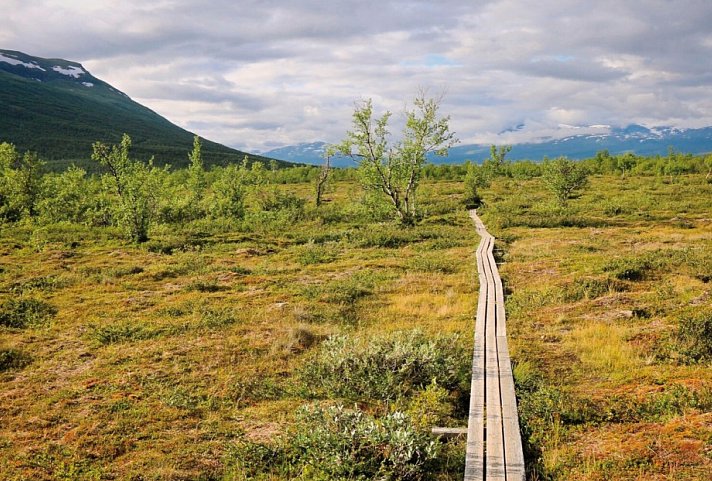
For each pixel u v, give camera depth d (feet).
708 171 263.08
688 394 35.81
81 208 153.38
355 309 67.46
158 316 64.34
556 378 43.39
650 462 27.94
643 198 180.75
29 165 153.28
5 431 36.52
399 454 29.89
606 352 47.37
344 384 42.78
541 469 29.19
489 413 35.19
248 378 45.29
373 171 144.46
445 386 43.04
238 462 32.09
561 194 174.40
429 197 229.66
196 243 123.54
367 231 134.31
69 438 35.37
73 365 49.11
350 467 29.37
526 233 131.03
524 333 55.16
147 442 35.12
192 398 41.96
